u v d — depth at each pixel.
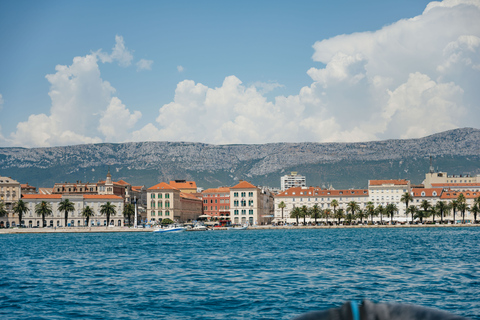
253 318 37.50
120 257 89.94
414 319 4.69
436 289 48.59
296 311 39.62
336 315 4.82
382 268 66.12
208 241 146.50
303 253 93.12
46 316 38.84
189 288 51.03
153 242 144.88
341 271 63.25
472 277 56.50
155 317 38.28
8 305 43.12
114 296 47.06
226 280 56.34
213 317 38.00
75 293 48.88
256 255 89.81
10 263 80.38
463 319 4.66
